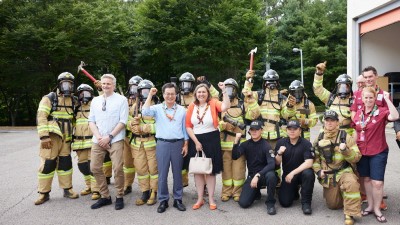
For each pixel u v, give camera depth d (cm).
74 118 599
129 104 612
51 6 1964
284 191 523
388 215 484
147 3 2125
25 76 2081
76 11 1997
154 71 2566
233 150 541
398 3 1227
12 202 568
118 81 2727
